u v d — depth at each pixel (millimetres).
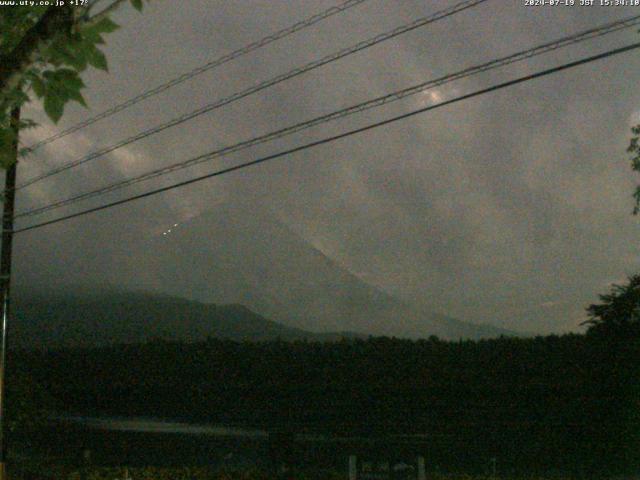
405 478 12758
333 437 22172
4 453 15422
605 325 19719
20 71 4691
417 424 22922
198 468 17984
